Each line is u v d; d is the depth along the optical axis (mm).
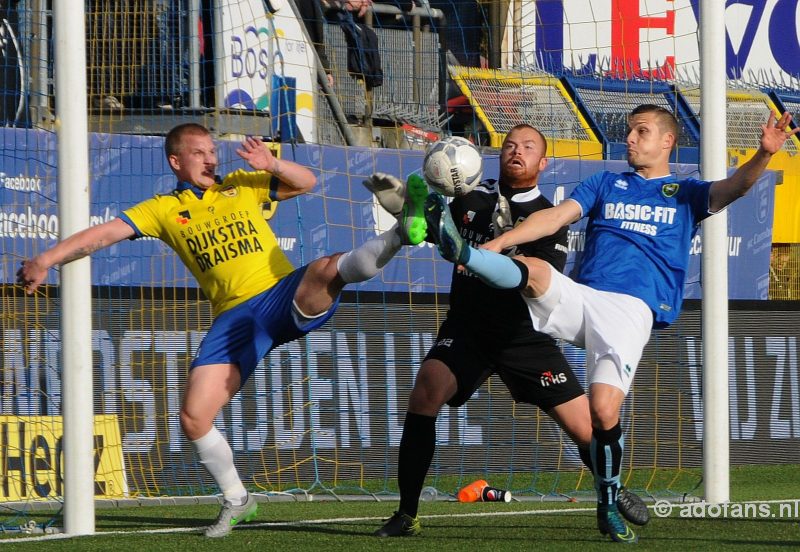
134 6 29141
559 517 19844
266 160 16141
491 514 20422
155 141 27656
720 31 21438
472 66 34469
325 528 18000
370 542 16078
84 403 17531
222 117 30188
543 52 36312
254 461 25516
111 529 18203
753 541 15977
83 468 17469
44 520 19797
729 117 40406
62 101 17562
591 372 15914
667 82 35562
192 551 15227
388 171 30047
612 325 15742
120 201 27281
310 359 26094
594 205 16891
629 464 27422
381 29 35375
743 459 28578
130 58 29625
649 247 16438
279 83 31750
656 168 17031
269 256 16531
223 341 16203
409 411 17047
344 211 29453
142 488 24547
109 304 25016
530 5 36781
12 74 27828
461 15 35000
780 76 47281
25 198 26328
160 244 27094
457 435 26672
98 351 24766
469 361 17062
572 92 34344
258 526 18328
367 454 26375
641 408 27609
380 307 26703
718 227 21281
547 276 15609
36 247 26125
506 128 33156
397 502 23641
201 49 30688
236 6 30891
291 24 32406
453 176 16875
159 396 25141
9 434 22828
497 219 17531
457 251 14500
